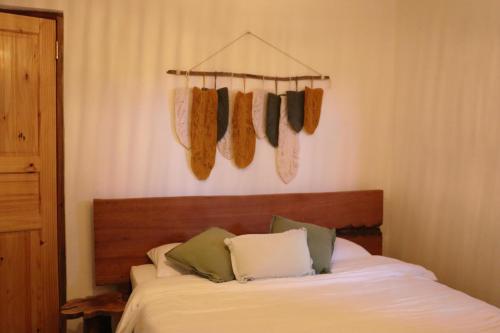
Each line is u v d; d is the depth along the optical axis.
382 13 3.25
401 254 3.21
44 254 2.42
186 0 2.71
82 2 2.48
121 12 2.57
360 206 3.12
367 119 3.27
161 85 2.68
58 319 2.48
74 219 2.53
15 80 2.30
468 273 2.66
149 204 2.57
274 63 2.96
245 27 2.88
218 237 2.39
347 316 1.77
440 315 1.81
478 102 2.60
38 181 2.39
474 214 2.62
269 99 2.92
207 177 2.79
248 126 2.88
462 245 2.70
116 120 2.59
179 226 2.65
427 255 2.97
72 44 2.47
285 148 3.01
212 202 2.72
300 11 3.02
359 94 3.23
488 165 2.54
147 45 2.64
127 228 2.53
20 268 2.36
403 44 3.20
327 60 3.11
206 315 1.76
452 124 2.78
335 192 3.05
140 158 2.66
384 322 1.72
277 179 3.01
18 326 2.37
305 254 2.33
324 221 3.02
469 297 2.05
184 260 2.28
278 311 1.82
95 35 2.52
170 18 2.68
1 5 2.33
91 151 2.55
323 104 3.13
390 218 3.32
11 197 2.32
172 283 2.09
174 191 2.74
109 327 2.38
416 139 3.07
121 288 2.62
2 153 2.29
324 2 3.08
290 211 2.92
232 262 2.23
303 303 1.92
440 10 2.87
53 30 2.39
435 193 2.91
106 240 2.49
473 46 2.63
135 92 2.63
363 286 2.18
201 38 2.76
